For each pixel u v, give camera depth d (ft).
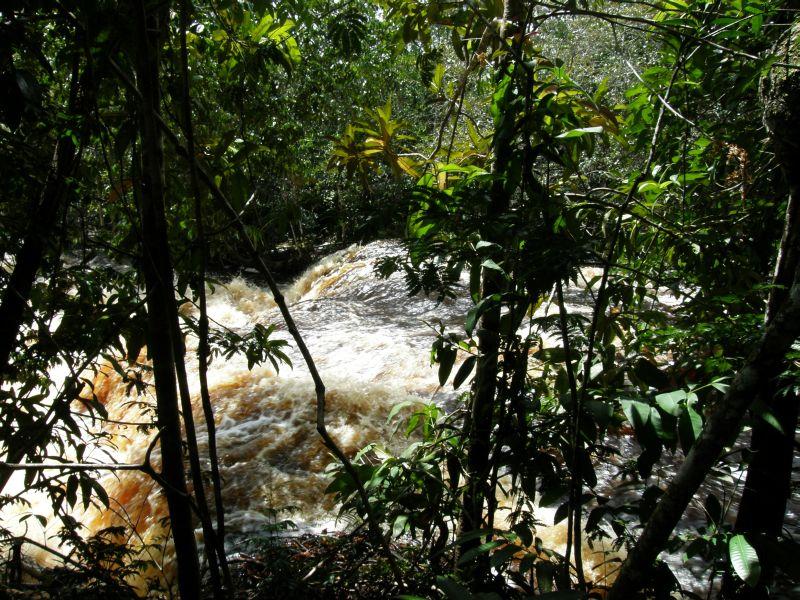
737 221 6.19
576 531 4.95
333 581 5.87
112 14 4.53
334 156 6.51
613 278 5.98
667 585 4.60
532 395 6.23
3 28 4.41
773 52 4.61
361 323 27.89
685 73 5.94
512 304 4.99
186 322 6.09
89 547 6.28
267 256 48.16
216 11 7.52
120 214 7.23
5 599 5.21
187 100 4.60
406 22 7.86
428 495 5.87
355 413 18.44
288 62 8.36
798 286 3.14
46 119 4.87
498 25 5.96
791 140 4.23
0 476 4.98
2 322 5.74
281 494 14.70
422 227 5.50
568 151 5.58
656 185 5.74
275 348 6.74
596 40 32.17
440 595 5.19
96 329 6.08
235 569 7.93
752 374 3.27
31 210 5.56
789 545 4.09
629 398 4.62
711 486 12.19
